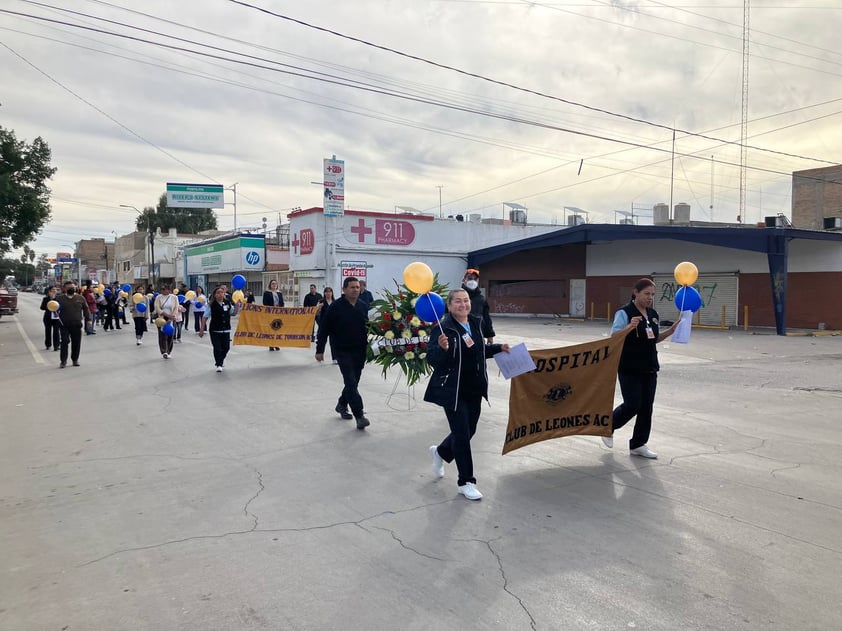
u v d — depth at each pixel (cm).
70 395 983
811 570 371
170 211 8225
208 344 1816
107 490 530
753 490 517
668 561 384
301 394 983
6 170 2561
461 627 312
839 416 825
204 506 491
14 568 384
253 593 349
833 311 2236
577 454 632
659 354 1562
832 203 3469
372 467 593
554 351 592
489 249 3394
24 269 15338
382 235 3322
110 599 344
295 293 3500
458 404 502
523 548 405
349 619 321
